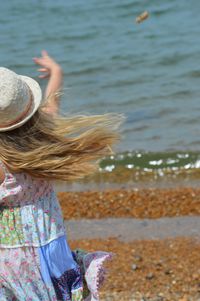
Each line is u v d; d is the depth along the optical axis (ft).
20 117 22.56
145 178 55.83
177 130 64.18
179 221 46.03
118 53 93.15
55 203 23.63
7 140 22.63
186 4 113.09
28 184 23.06
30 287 23.16
